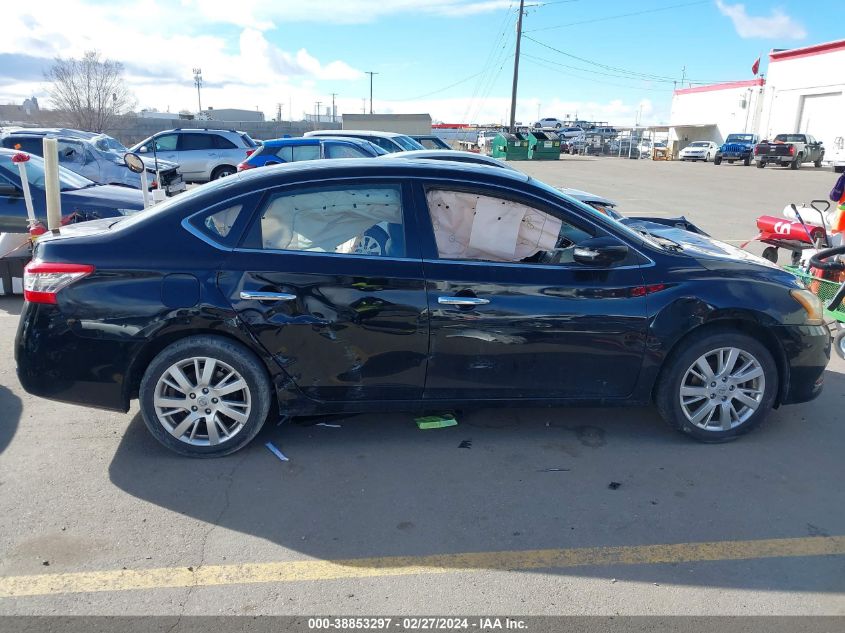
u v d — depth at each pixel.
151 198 8.34
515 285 3.83
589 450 4.08
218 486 3.62
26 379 3.73
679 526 3.30
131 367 3.74
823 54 38.44
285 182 3.84
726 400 4.12
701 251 4.30
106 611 2.69
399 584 2.86
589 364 3.95
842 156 32.88
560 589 2.84
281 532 3.22
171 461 3.87
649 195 19.58
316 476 3.74
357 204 3.86
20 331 3.73
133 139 46.19
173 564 2.97
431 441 4.17
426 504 3.47
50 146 5.20
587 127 72.31
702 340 4.00
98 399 3.80
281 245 3.79
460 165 4.14
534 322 3.85
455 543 3.15
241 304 3.68
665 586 2.86
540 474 3.79
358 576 2.91
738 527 3.30
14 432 4.21
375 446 4.09
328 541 3.15
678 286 3.94
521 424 4.43
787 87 41.69
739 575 2.94
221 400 3.84
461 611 2.71
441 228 3.90
